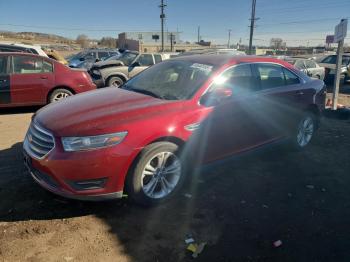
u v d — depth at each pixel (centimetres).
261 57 508
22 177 434
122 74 1240
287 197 413
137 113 362
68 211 363
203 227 345
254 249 314
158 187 384
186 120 383
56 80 834
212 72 432
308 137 593
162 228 341
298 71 566
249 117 461
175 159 386
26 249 302
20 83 799
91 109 372
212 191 421
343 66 1716
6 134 626
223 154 443
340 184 455
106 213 363
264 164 514
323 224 359
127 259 296
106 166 333
